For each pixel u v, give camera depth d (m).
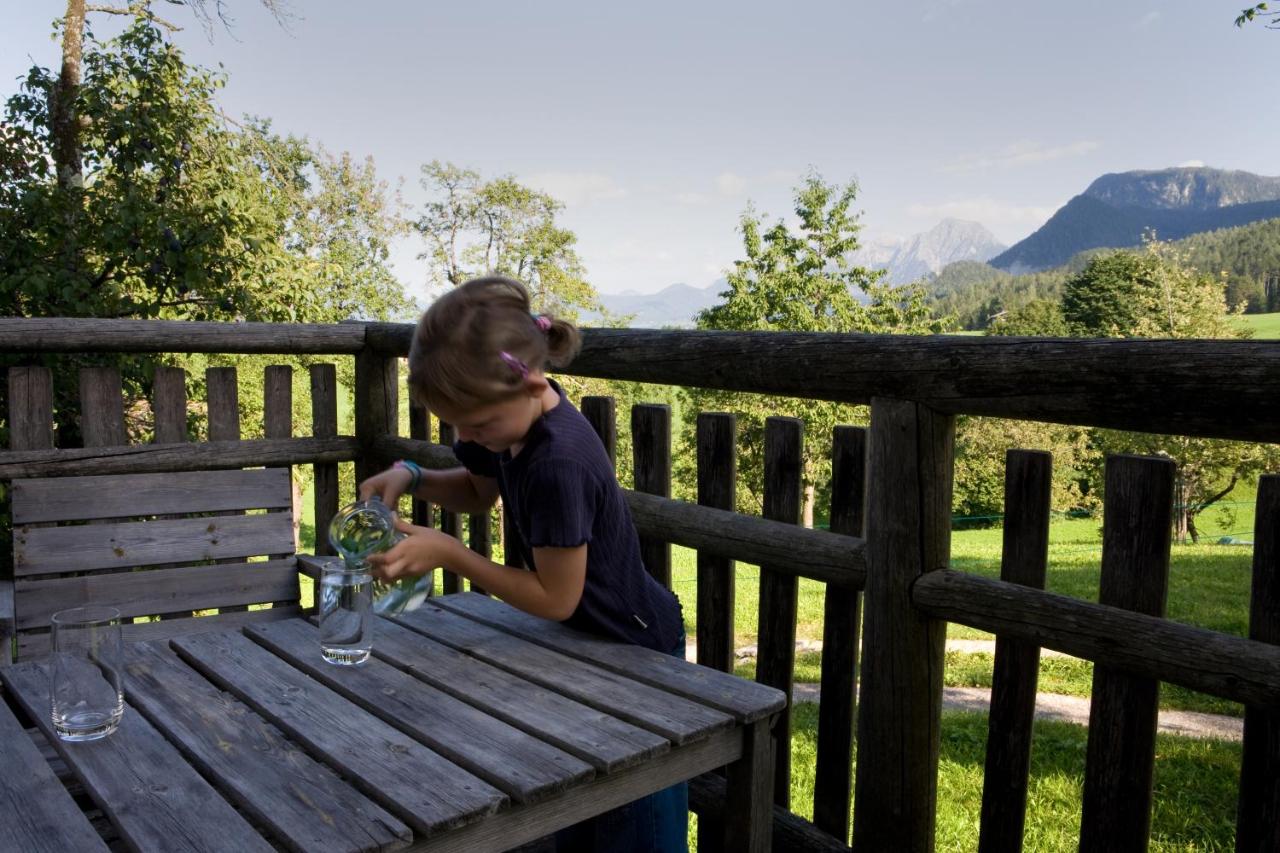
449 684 1.34
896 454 1.65
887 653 1.70
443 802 0.98
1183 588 10.43
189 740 1.15
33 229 7.68
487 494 1.76
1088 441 26.80
